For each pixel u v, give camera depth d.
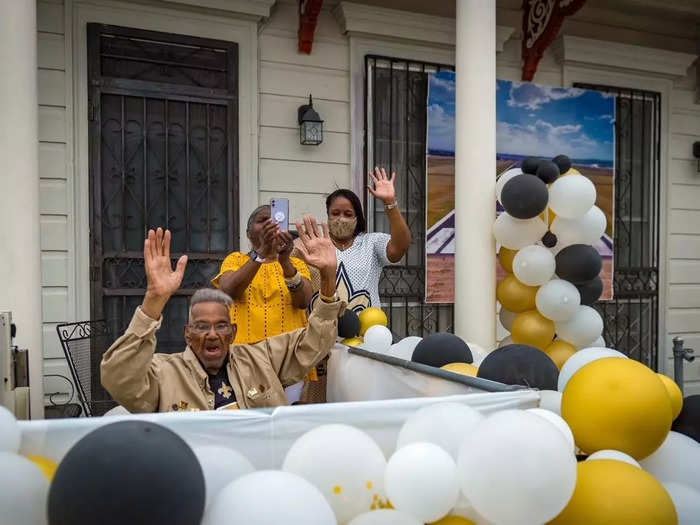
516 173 3.28
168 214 4.19
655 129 5.52
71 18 3.91
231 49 4.29
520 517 1.21
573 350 3.11
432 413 1.44
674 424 1.99
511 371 1.94
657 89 5.53
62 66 3.92
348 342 3.03
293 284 2.59
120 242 4.09
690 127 5.71
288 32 4.49
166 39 4.13
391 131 4.74
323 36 4.59
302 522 1.07
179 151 4.21
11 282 2.75
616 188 5.39
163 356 2.10
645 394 1.54
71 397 3.95
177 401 2.02
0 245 2.74
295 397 2.86
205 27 4.23
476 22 3.43
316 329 2.25
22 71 2.79
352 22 4.55
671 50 5.61
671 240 5.61
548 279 3.05
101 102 4.02
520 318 3.18
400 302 4.81
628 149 5.46
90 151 3.98
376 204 4.72
